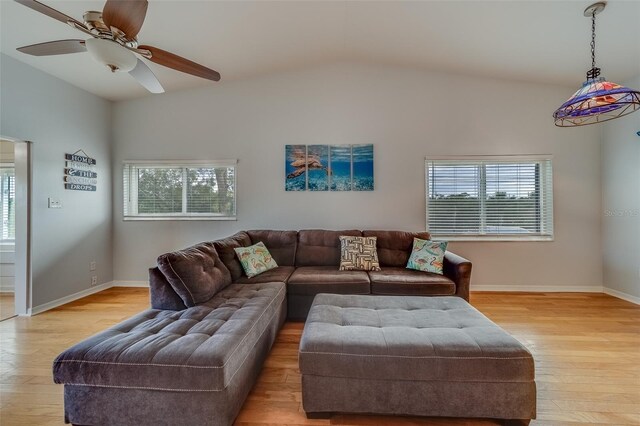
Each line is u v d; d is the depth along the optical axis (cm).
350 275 293
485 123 384
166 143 405
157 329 168
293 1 259
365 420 155
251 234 351
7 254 390
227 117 400
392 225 390
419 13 277
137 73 216
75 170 355
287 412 161
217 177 403
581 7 246
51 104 328
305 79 392
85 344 149
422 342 153
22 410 163
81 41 180
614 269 361
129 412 141
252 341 172
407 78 387
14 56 288
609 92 194
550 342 240
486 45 316
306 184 393
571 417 156
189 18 269
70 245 349
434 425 152
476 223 389
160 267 207
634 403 167
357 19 289
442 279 283
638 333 256
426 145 388
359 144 389
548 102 380
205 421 138
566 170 380
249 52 338
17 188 306
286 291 282
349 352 151
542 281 383
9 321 288
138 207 411
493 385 146
